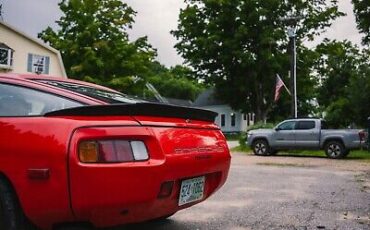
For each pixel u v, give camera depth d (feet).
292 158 55.21
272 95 127.24
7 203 9.87
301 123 59.11
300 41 122.93
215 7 126.52
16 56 88.17
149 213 10.21
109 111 9.85
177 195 10.94
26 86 11.24
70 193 9.20
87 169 9.11
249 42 125.49
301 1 121.90
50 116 9.96
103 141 9.41
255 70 123.54
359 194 23.30
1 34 86.38
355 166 42.68
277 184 27.20
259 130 62.49
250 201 20.47
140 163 9.66
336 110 99.91
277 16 122.11
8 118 10.47
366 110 90.12
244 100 134.00
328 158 56.03
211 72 131.54
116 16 134.31
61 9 134.21
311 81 125.90
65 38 134.62
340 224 15.81
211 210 18.03
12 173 9.75
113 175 9.26
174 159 10.40
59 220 9.64
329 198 21.77
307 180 29.73
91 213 9.35
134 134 9.84
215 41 124.26
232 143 106.32
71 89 11.68
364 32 86.33
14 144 9.84
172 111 11.28
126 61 132.46
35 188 9.48
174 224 15.29
